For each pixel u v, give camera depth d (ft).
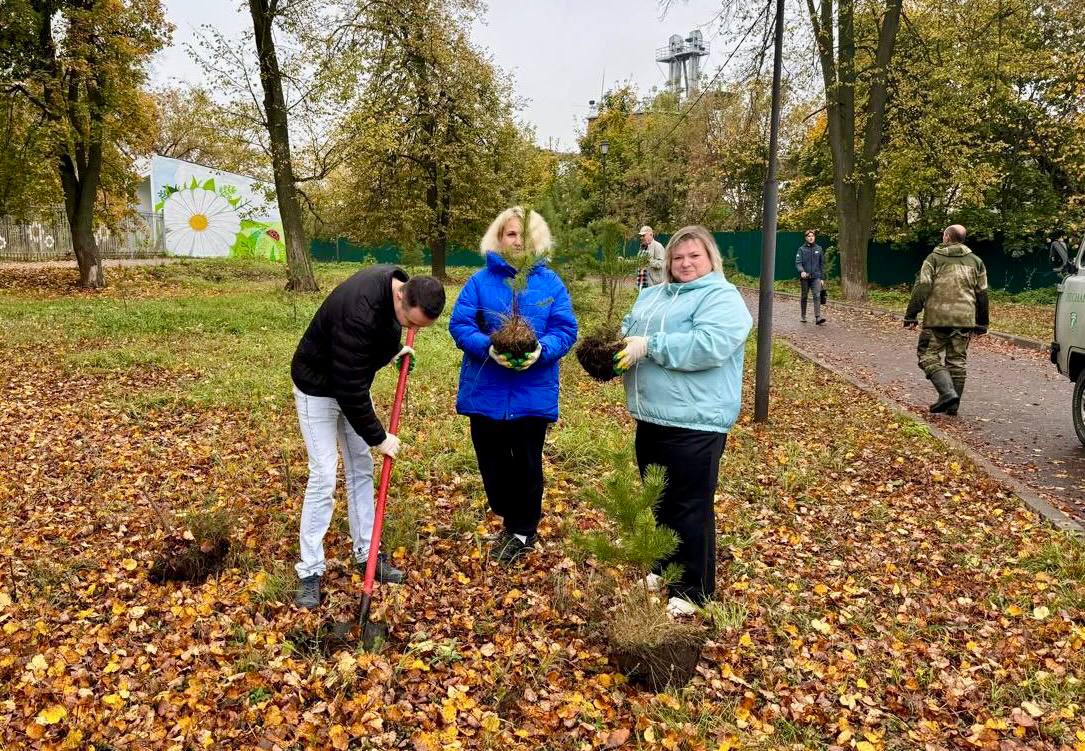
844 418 23.73
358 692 9.53
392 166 74.79
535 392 12.41
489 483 13.19
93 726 8.82
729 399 11.00
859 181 67.67
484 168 78.13
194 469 17.70
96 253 59.77
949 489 17.48
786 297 77.82
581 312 27.20
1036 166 74.64
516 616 11.39
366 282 10.48
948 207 79.77
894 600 12.49
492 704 9.51
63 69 54.75
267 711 9.14
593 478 17.34
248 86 54.08
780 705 9.78
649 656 9.77
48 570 12.41
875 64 64.80
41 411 22.48
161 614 11.21
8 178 55.83
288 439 19.79
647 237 42.01
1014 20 63.36
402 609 11.32
